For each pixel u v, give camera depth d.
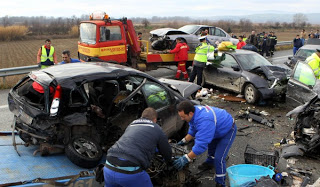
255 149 5.91
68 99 4.04
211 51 10.09
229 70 9.54
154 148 3.41
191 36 13.23
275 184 4.02
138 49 11.47
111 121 4.80
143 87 5.00
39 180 3.60
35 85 4.26
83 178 3.80
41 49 9.41
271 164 4.92
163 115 5.25
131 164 3.20
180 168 4.06
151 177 4.11
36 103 4.21
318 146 5.55
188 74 13.24
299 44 17.84
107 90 5.01
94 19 11.04
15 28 38.00
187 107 4.00
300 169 5.18
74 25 47.53
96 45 10.19
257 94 8.59
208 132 3.98
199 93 9.59
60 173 3.96
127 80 5.19
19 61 18.95
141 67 11.55
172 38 12.70
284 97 9.02
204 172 5.04
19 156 4.30
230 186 4.41
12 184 3.47
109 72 4.51
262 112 8.11
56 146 4.23
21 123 4.35
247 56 9.71
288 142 6.17
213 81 10.16
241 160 5.51
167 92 5.44
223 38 17.33
